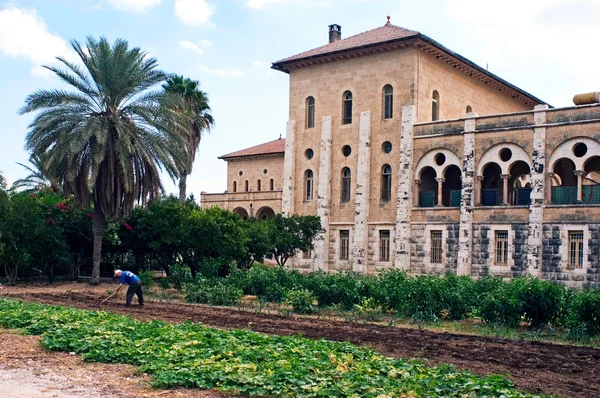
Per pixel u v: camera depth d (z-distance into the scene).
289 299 27.81
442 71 49.75
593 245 37.44
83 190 38.75
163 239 39.69
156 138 39.38
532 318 23.52
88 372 12.95
